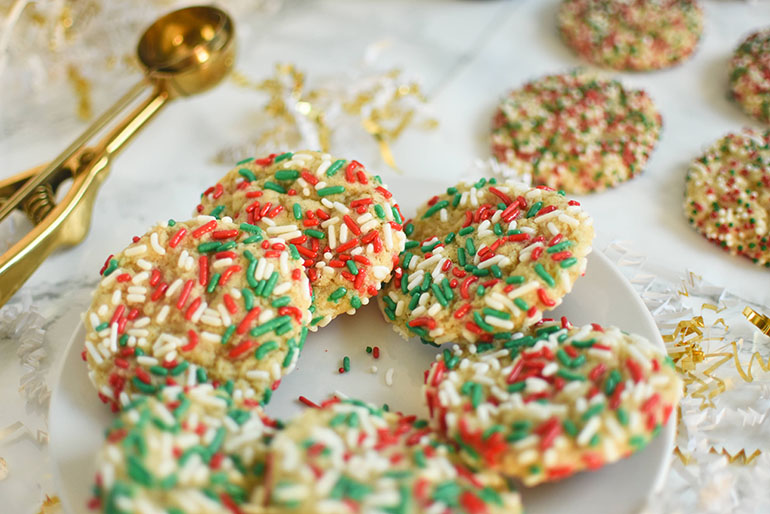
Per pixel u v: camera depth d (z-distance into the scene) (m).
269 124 0.37
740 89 0.36
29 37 0.35
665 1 0.40
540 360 0.24
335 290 0.27
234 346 0.25
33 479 0.26
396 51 0.40
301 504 0.21
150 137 0.36
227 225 0.27
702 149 0.34
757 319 0.28
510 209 0.27
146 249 0.26
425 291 0.27
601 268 0.28
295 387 0.27
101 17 0.36
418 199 0.30
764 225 0.31
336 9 0.43
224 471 0.22
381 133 0.35
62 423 0.25
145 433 0.22
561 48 0.40
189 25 0.34
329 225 0.27
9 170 0.34
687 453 0.25
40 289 0.30
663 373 0.23
